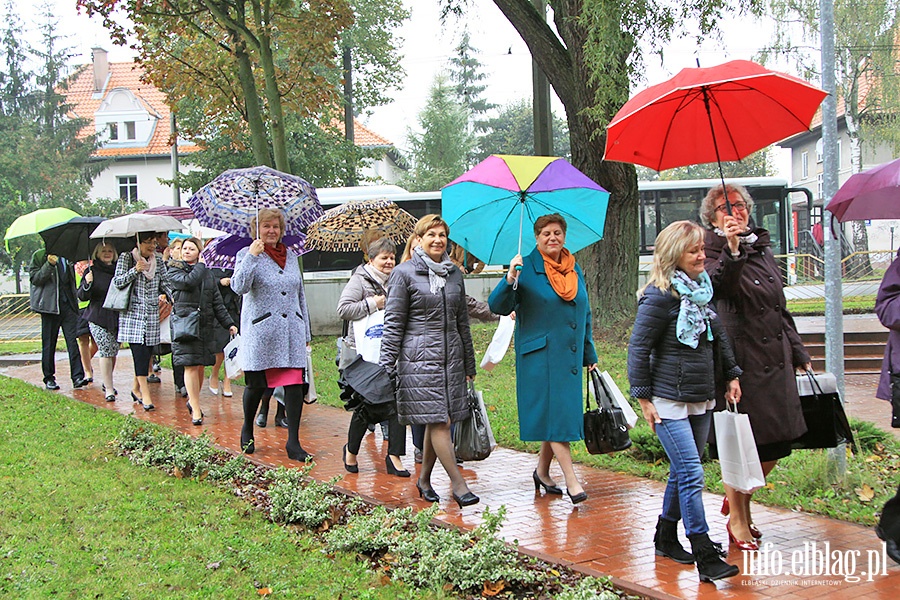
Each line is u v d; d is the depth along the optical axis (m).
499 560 4.93
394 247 7.75
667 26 12.97
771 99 5.27
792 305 20.12
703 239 4.92
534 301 6.47
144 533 5.79
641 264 23.06
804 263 24.20
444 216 6.62
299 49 16.06
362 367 7.41
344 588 4.87
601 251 15.41
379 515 5.76
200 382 10.83
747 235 5.27
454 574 4.85
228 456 7.99
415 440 7.70
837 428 5.40
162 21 15.46
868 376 13.77
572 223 6.79
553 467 7.88
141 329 10.33
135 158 47.75
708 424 5.10
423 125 47.47
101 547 5.50
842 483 6.78
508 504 6.55
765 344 5.16
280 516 6.12
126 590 4.79
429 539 5.21
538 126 16.17
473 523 5.98
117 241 11.17
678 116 5.39
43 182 39.97
